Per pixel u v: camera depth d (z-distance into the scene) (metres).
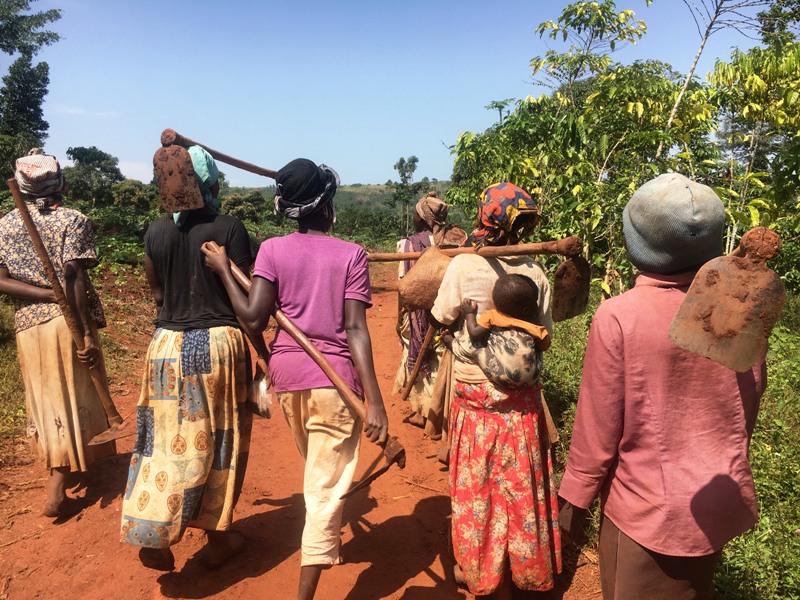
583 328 6.75
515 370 2.77
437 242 5.12
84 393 3.63
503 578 2.89
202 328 2.94
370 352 2.70
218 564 3.18
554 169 7.07
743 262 1.63
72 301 3.47
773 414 4.82
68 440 3.54
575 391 5.05
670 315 1.86
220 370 2.93
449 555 3.37
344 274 2.73
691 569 1.91
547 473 2.97
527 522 2.85
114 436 3.15
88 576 3.10
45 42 38.78
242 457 3.15
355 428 2.80
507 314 2.84
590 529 3.41
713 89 7.89
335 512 2.70
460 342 2.93
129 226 14.68
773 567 2.98
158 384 2.91
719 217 1.83
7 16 36.22
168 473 2.86
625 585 1.98
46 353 3.51
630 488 1.95
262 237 23.20
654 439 1.89
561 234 6.16
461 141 8.45
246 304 2.74
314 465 2.72
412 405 5.20
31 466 4.21
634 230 1.93
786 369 5.88
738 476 1.88
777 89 7.86
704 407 1.86
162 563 3.00
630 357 1.88
